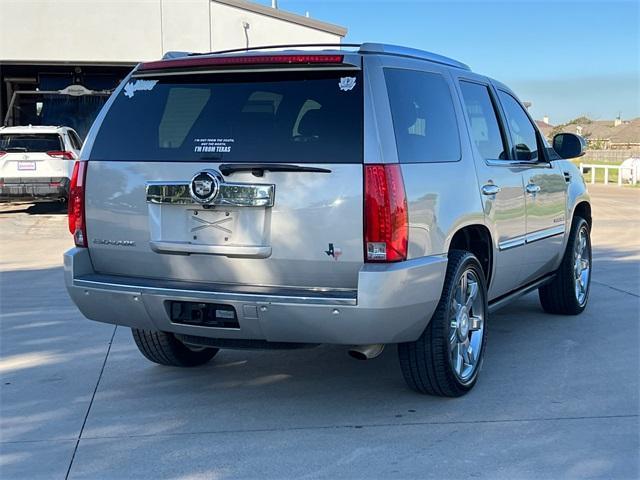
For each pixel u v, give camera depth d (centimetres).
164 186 450
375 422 457
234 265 440
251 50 484
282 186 426
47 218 1658
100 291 462
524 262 601
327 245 420
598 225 1555
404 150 438
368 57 441
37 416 472
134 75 481
